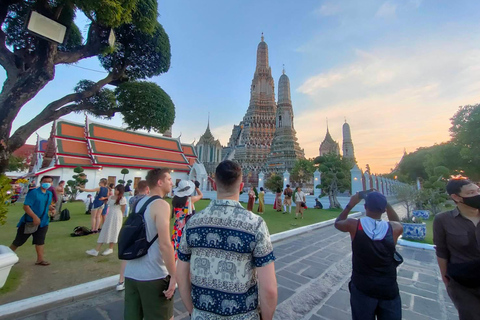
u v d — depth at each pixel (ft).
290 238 27.12
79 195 71.26
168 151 106.83
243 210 5.33
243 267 4.88
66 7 14.12
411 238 27.32
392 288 7.02
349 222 7.88
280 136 154.40
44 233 16.24
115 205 19.33
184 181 15.44
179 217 14.52
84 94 16.44
